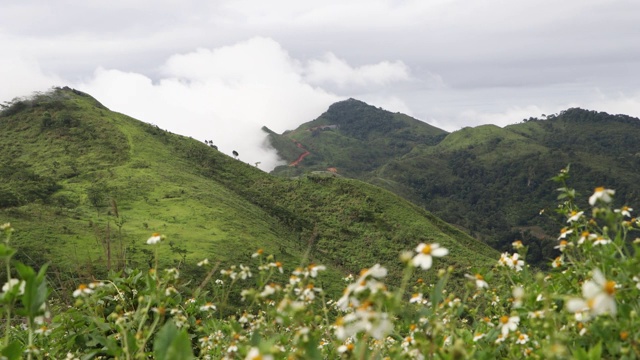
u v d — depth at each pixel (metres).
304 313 2.77
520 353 2.88
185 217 92.81
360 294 2.28
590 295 2.03
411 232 115.31
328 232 116.06
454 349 2.11
